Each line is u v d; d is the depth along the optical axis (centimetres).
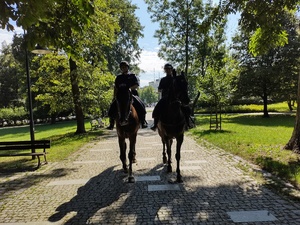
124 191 587
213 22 906
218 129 1798
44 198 559
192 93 3088
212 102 1800
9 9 294
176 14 2705
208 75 1788
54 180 698
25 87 4072
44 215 470
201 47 2833
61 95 1953
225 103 1817
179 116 640
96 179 693
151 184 630
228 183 618
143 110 759
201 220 433
